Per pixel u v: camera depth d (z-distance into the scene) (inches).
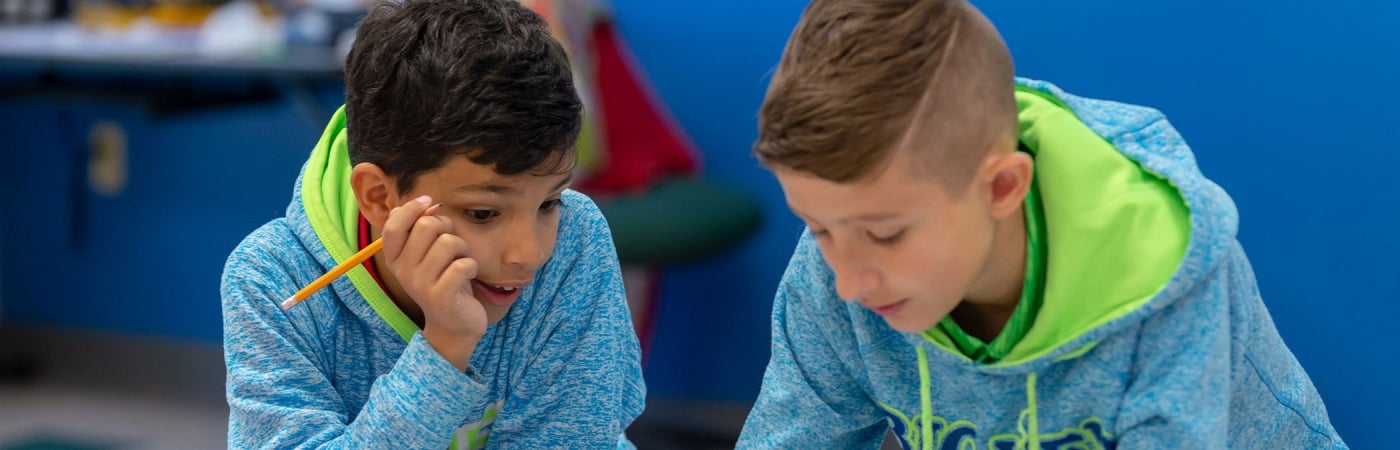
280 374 43.1
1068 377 39.6
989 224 36.1
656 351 112.0
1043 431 40.8
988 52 35.0
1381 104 81.9
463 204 40.7
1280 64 84.6
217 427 110.3
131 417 113.0
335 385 46.0
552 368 47.3
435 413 41.5
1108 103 39.9
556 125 40.0
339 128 46.8
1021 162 35.3
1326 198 84.5
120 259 128.6
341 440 42.4
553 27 83.9
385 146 41.1
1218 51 86.4
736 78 103.6
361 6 100.0
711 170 105.8
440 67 39.5
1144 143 38.5
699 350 110.3
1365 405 85.4
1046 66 92.2
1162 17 87.9
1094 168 37.8
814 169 32.6
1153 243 36.6
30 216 132.2
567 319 47.3
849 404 44.4
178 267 125.9
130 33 110.9
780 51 101.4
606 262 48.9
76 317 132.0
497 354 46.7
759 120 34.6
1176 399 36.7
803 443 44.6
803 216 34.7
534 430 47.7
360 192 42.7
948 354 39.9
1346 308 85.0
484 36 40.0
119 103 97.2
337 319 45.3
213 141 122.0
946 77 33.5
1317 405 45.5
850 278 34.8
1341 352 85.7
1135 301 36.8
